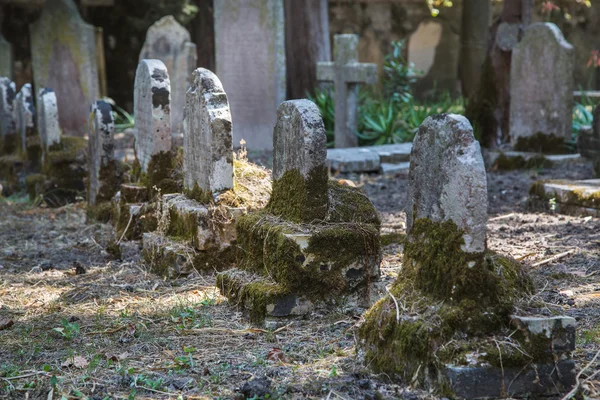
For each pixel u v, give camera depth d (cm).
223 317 549
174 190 765
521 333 393
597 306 538
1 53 1794
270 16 1534
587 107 1669
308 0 1769
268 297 522
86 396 416
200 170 687
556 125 1241
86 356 478
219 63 1576
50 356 479
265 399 403
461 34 2050
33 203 1072
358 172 1255
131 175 836
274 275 538
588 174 1130
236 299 561
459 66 2252
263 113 1561
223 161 660
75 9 1778
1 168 1222
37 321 555
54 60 1755
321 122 539
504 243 742
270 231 544
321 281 532
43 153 1103
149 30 1634
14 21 1950
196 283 640
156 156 775
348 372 435
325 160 539
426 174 424
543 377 391
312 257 528
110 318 558
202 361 464
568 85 1223
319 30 1788
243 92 1567
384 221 875
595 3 2350
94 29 1783
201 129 678
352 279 540
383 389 410
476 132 1386
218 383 429
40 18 1745
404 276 439
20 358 477
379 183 1171
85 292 629
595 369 427
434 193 418
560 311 417
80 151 1088
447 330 396
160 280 660
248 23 1548
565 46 1211
